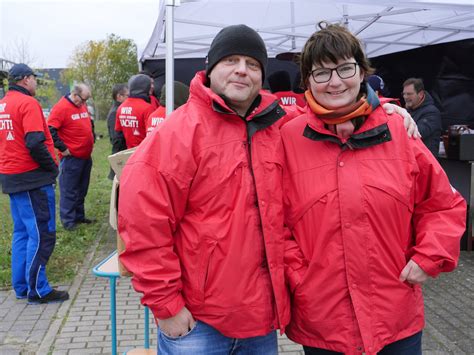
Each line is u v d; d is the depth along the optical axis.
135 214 1.67
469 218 5.55
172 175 1.68
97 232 6.54
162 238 1.69
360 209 1.76
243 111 1.84
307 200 1.83
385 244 1.79
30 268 4.12
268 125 1.81
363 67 1.86
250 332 1.77
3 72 10.33
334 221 1.79
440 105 7.32
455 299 4.28
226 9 5.91
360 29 6.31
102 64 28.72
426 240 1.81
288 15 6.27
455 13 5.65
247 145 1.78
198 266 1.73
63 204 6.59
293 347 3.46
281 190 1.85
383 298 1.80
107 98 29.00
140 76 5.98
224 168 1.72
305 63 1.86
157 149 1.72
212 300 1.74
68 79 29.08
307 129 1.86
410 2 4.08
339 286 1.80
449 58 7.18
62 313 4.02
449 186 1.87
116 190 2.10
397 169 1.82
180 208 1.73
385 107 1.96
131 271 1.71
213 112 1.76
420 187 1.88
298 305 1.89
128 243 1.69
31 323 3.83
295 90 5.79
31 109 3.82
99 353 3.36
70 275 4.94
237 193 1.73
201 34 6.73
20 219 4.16
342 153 1.82
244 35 1.75
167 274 1.70
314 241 1.83
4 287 4.59
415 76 7.68
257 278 1.76
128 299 4.34
